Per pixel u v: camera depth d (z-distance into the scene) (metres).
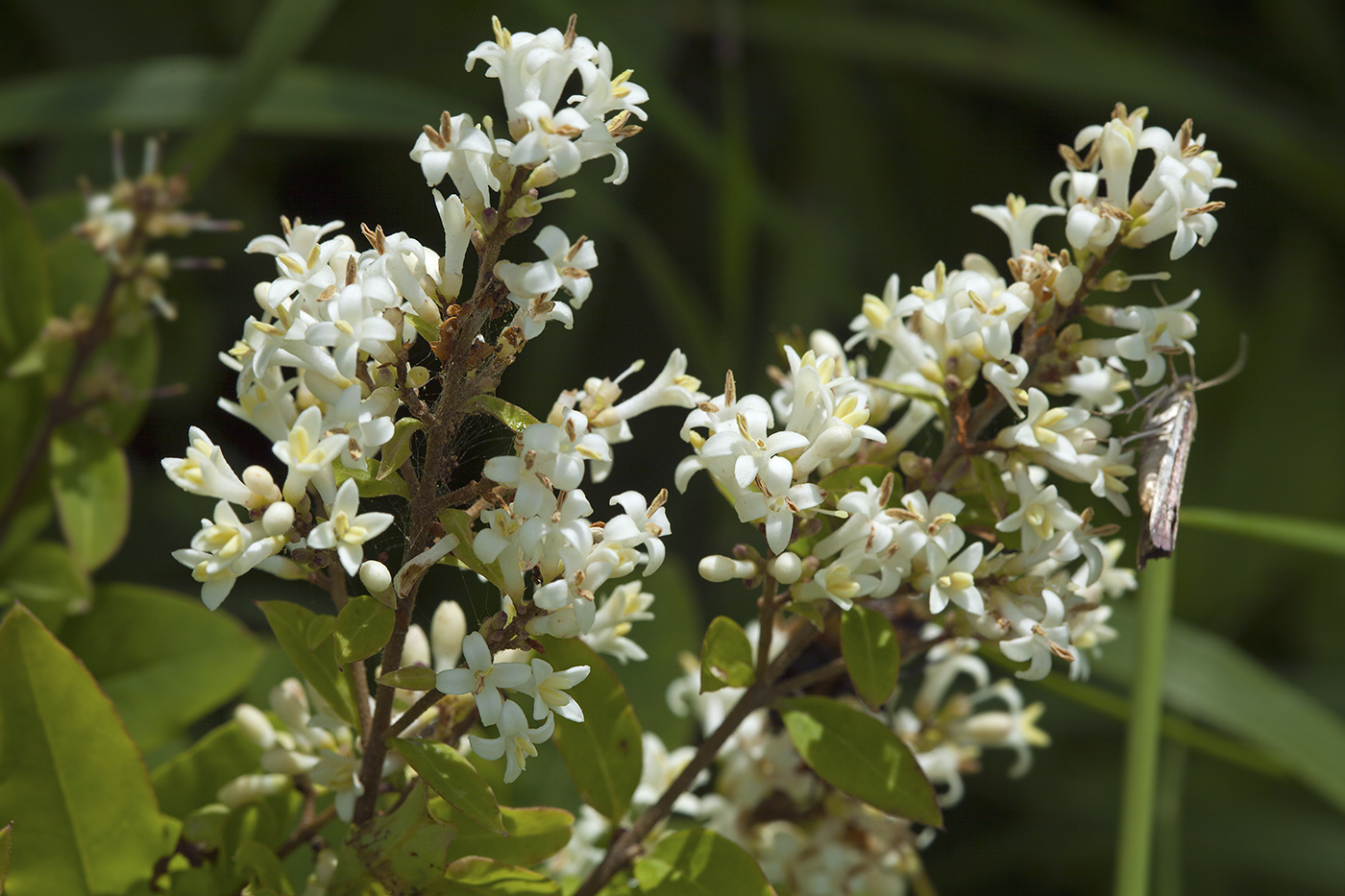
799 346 0.36
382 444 0.33
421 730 0.35
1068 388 0.35
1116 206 0.35
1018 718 0.38
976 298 0.34
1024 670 0.36
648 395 0.34
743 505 0.34
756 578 0.34
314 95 0.46
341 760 0.34
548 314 0.33
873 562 0.34
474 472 0.39
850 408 0.34
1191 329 0.35
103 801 0.35
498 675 0.33
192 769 0.36
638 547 0.35
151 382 0.40
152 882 0.35
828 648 0.37
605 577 0.33
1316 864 0.55
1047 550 0.34
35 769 0.35
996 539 0.35
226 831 0.35
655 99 0.54
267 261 0.55
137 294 0.38
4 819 0.35
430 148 0.33
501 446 0.39
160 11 0.57
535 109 0.32
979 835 0.57
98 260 0.40
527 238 0.57
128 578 0.49
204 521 0.33
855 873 0.37
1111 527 0.34
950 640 0.36
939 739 0.38
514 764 0.33
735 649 0.35
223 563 0.33
